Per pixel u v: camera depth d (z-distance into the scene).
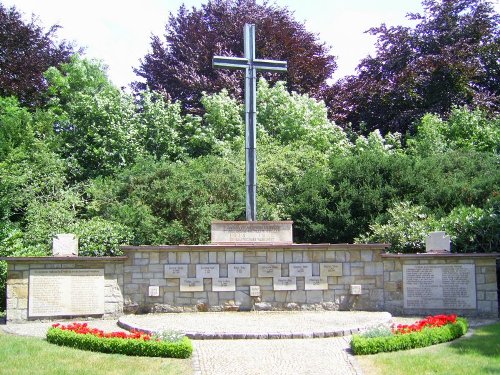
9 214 20.23
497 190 19.59
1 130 23.14
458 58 29.59
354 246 15.23
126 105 26.50
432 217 18.14
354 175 21.81
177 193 20.86
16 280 14.09
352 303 15.16
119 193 21.72
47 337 11.29
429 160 22.38
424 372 8.94
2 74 27.14
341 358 10.04
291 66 31.31
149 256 15.00
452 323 11.57
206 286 15.05
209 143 26.59
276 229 15.73
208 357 10.16
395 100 30.64
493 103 29.53
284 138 26.28
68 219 19.64
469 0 32.69
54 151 24.58
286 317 13.85
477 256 14.70
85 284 14.47
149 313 14.79
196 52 32.25
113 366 9.48
